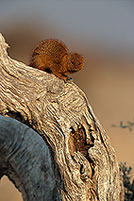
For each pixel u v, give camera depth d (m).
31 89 7.90
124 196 9.93
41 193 9.27
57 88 8.16
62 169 8.20
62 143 8.21
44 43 9.90
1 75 7.67
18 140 9.55
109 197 8.68
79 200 8.25
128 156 18.62
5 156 9.66
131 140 20.48
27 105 7.88
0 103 7.75
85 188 8.29
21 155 9.51
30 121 8.15
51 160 8.44
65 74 9.88
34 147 9.40
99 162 8.46
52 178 9.09
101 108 24.53
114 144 19.92
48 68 9.91
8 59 7.77
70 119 8.30
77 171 8.21
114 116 23.31
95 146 8.45
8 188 15.61
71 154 8.30
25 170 9.51
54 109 8.16
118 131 21.39
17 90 7.79
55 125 8.20
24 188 9.70
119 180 9.00
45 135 8.27
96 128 8.52
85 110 8.52
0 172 9.91
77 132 8.48
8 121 9.64
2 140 9.59
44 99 8.05
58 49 9.77
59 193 8.40
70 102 8.32
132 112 23.98
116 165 8.83
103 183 8.53
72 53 9.80
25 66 7.99
